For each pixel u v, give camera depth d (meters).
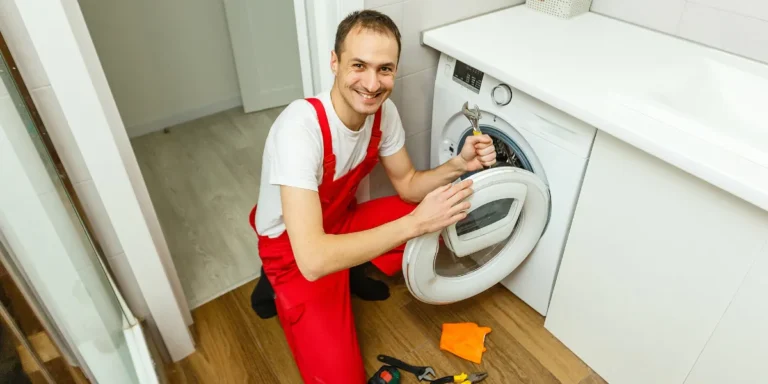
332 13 1.40
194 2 2.40
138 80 2.46
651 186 1.15
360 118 1.26
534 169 1.45
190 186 2.22
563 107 1.21
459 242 1.34
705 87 1.38
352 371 1.38
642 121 1.12
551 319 1.62
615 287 1.36
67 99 1.03
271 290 1.56
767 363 1.10
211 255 1.90
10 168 0.78
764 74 1.34
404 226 1.19
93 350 0.96
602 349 1.49
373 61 1.09
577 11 1.68
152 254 1.33
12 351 0.71
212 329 1.64
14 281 0.70
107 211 1.21
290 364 1.54
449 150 1.75
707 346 1.20
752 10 1.35
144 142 2.52
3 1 0.90
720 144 1.04
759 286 1.04
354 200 1.63
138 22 2.32
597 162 1.24
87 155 1.11
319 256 1.14
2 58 0.92
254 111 2.73
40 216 0.87
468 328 1.63
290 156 1.16
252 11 2.40
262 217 1.40
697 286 1.16
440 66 1.61
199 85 2.63
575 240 1.40
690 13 1.48
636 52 1.45
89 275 1.12
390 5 1.44
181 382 1.50
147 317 1.48
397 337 1.62
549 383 1.51
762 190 0.92
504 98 1.41
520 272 1.67
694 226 1.10
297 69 2.69
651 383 1.39
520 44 1.48
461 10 1.61
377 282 1.76
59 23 0.95
